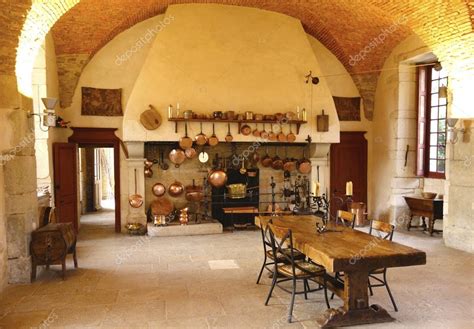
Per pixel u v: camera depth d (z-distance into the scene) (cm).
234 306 381
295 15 778
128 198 771
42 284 450
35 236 462
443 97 660
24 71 468
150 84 714
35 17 426
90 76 760
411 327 333
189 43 733
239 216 823
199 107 732
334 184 866
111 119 772
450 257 569
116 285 445
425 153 804
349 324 334
